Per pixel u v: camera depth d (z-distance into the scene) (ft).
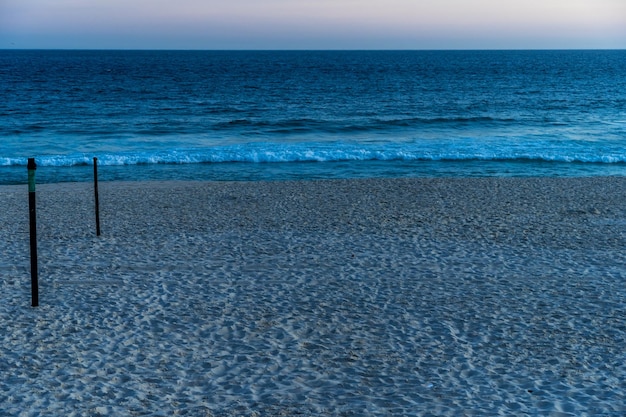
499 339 24.91
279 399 19.97
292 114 148.25
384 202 53.01
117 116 141.59
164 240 40.27
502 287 31.30
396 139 106.42
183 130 118.21
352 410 19.22
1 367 22.16
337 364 22.63
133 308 28.14
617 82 280.92
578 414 18.97
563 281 32.30
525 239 40.70
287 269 34.14
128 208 51.13
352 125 125.18
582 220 46.47
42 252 37.35
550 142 101.65
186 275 33.01
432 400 19.89
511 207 51.03
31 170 27.45
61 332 25.38
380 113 151.33
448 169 80.69
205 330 25.75
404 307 28.45
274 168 81.20
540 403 19.67
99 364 22.49
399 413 19.03
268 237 40.98
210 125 124.98
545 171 79.82
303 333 25.50
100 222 45.65
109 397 20.03
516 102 182.19
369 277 32.81
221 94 206.28
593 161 85.51
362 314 27.61
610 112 154.81
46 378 21.35
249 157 85.87
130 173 77.92
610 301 29.32
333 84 257.75
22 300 29.04
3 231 42.68
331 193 57.62
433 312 27.84
